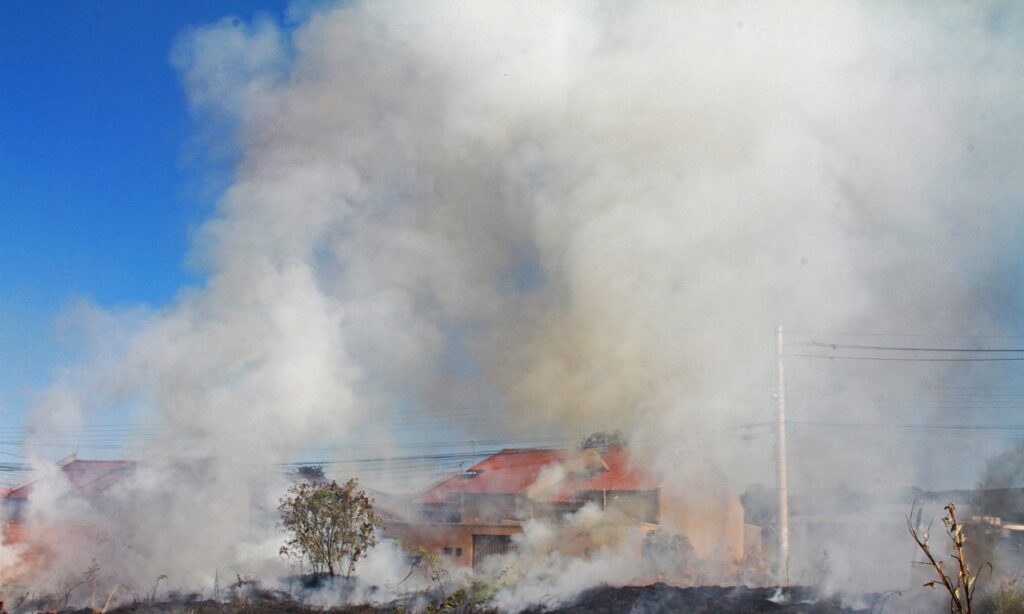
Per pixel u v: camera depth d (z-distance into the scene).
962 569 9.15
